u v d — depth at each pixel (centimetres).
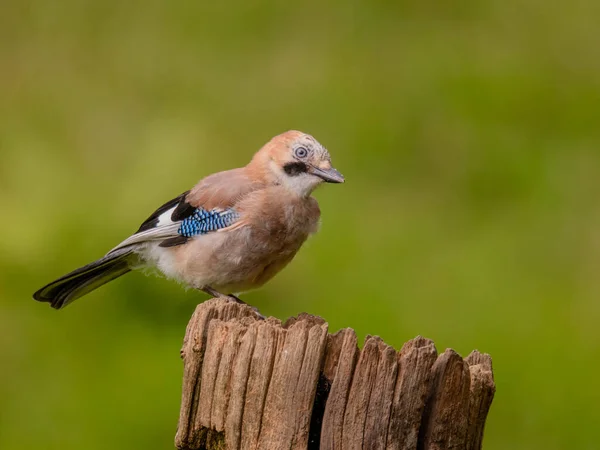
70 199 1355
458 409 612
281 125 1549
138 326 1254
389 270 1345
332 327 1250
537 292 1334
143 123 1522
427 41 1728
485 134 1583
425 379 601
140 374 1190
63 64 1622
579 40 1758
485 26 1786
